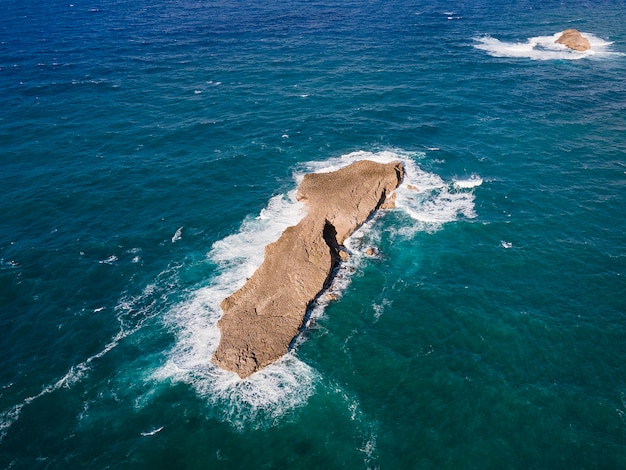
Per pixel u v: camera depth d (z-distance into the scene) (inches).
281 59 5118.1
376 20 6697.8
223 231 2645.2
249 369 1911.9
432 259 2444.6
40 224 2687.0
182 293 2271.2
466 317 2121.1
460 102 4018.2
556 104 3964.1
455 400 1793.8
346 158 3250.5
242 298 2197.3
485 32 6077.8
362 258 2466.8
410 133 3543.3
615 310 2107.5
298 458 1640.0
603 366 1882.4
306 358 1985.7
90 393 1846.7
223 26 6579.7
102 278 2347.4
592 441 1635.1
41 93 4335.6
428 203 2810.0
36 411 1779.0
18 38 6107.3
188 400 1825.8
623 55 5172.2
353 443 1678.2
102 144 3454.7
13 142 3476.9
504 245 2502.5
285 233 2448.3
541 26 6353.3
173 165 3206.2
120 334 2076.8
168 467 1622.8
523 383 1835.6
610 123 3624.5
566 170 3070.9
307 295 2202.3
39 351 1999.3
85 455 1651.1
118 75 4768.7
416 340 2041.1
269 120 3777.1
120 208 2815.0
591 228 2583.7
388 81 4466.0
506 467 1579.7
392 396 1828.2
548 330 2034.9
